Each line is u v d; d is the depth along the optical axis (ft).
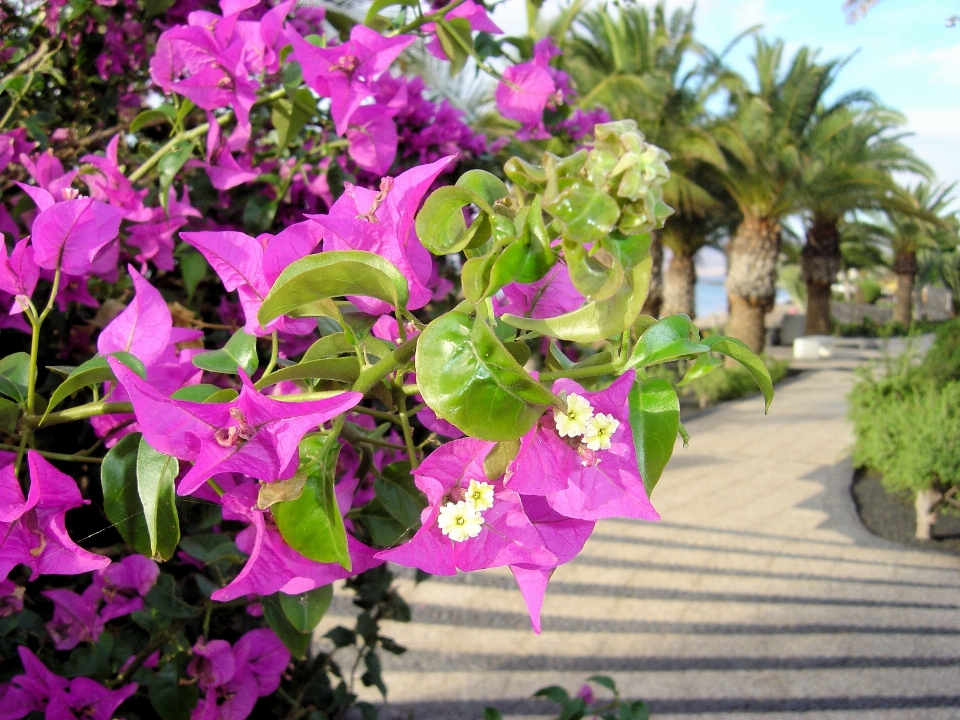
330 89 1.28
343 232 0.71
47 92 2.13
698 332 0.65
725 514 6.32
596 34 13.51
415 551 0.60
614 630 4.34
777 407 11.36
